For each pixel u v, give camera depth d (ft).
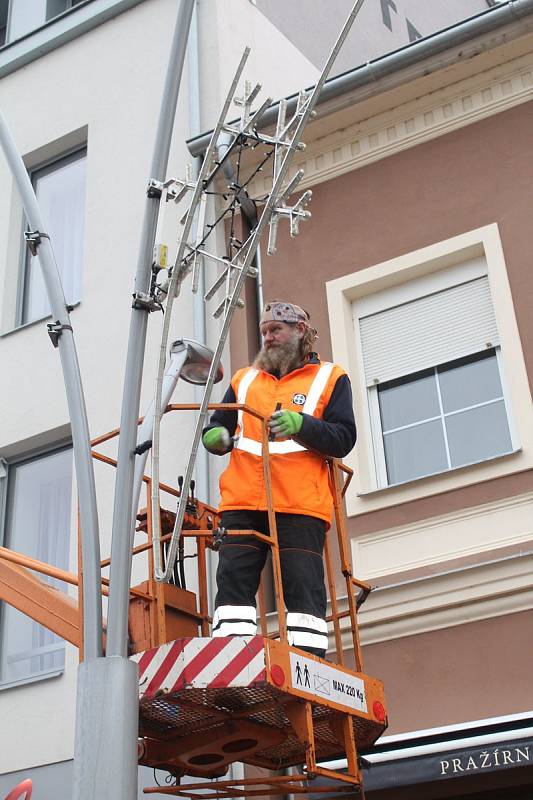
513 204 36.09
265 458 24.16
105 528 38.09
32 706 36.63
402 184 38.42
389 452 35.81
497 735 27.99
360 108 39.42
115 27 48.39
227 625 23.26
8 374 43.45
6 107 50.03
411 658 31.30
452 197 37.24
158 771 32.40
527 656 29.89
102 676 22.49
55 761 35.32
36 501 42.04
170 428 37.86
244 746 24.84
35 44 50.11
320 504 24.43
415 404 35.99
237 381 26.03
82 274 44.68
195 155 41.60
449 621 31.17
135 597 25.73
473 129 37.88
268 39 50.01
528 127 36.91
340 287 37.86
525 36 37.06
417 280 37.22
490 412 34.58
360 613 32.30
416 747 28.68
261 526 24.54
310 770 21.79
